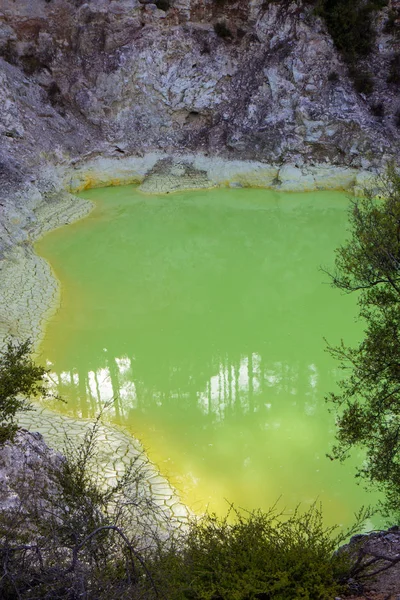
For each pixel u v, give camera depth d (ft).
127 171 122.83
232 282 88.53
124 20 121.70
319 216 110.11
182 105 125.08
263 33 124.06
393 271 39.60
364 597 25.36
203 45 125.08
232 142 123.44
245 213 111.75
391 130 119.96
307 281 88.74
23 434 40.75
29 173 107.14
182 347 71.51
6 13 117.08
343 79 122.72
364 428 38.11
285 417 58.59
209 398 61.82
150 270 90.53
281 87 122.11
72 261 91.20
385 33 123.34
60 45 121.19
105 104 122.93
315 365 67.82
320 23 121.39
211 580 25.85
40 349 69.31
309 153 121.49
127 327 75.15
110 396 61.57
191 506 47.14
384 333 37.60
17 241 90.48
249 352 70.74
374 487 48.34
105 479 49.01
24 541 26.45
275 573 25.77
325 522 45.55
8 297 77.92
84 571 23.62
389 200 41.60
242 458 52.95
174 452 53.67
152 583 23.17
